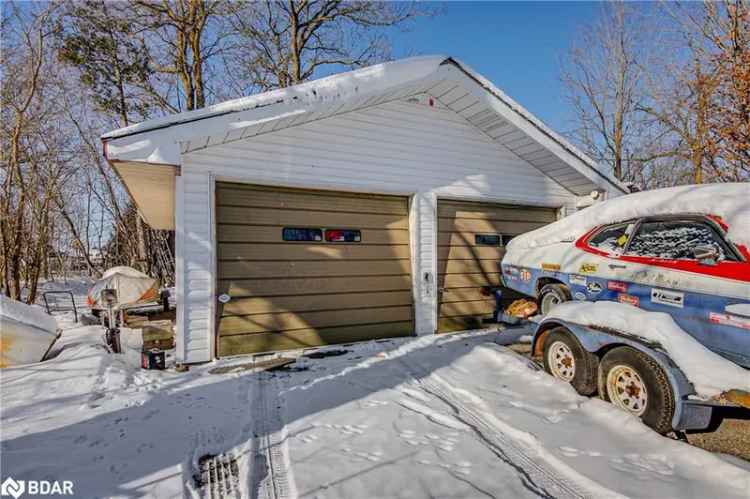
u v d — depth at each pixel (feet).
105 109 47.14
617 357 11.10
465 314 22.80
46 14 36.96
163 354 15.96
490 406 11.78
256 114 15.61
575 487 8.04
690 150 33.19
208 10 40.86
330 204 19.66
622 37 47.98
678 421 9.44
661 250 11.87
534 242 17.83
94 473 8.18
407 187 21.12
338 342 19.48
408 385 13.85
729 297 9.64
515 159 24.20
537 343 14.57
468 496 7.64
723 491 7.72
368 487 7.86
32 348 16.62
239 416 11.21
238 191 17.76
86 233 80.79
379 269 20.67
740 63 23.30
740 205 10.16
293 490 7.75
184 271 16.38
